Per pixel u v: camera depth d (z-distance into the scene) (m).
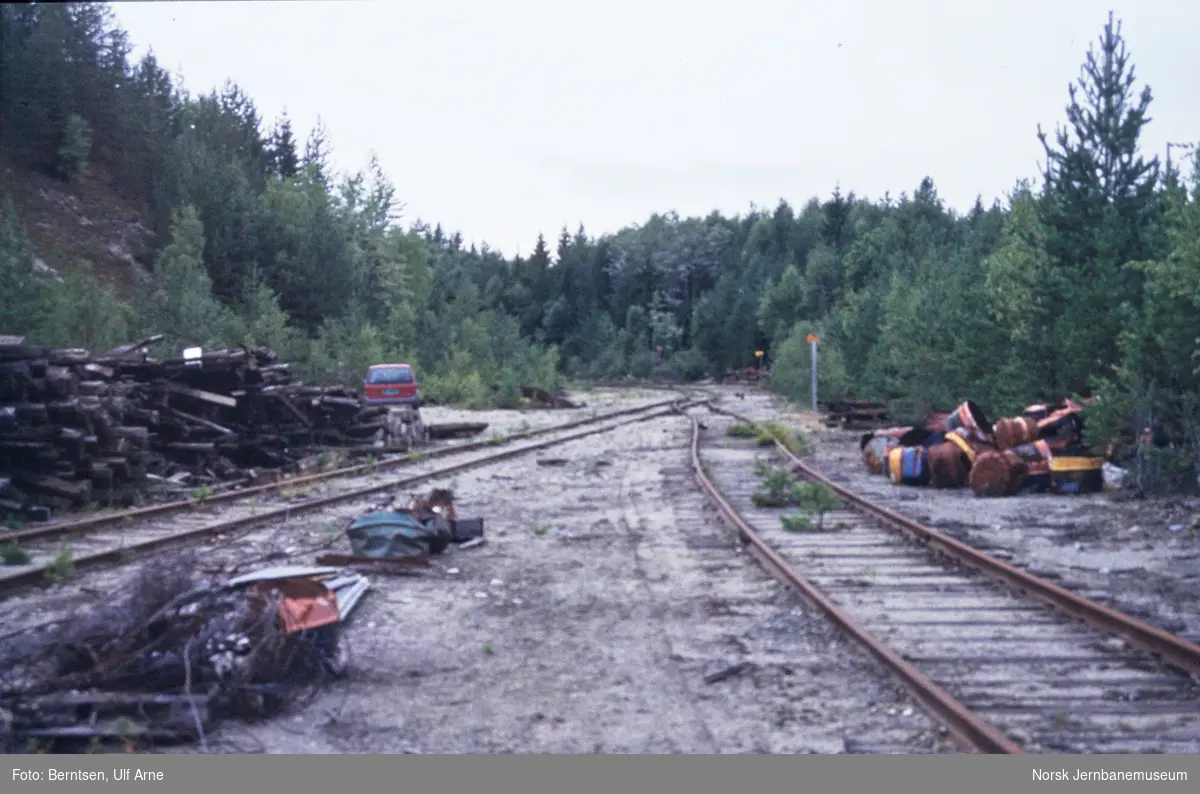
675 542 12.33
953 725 5.77
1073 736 5.70
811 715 6.15
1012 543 12.06
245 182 49.78
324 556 10.29
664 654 7.52
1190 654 6.80
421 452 24.06
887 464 19.47
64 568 9.78
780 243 154.25
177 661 6.09
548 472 20.88
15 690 5.88
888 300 35.75
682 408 49.81
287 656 6.49
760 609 8.80
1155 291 15.03
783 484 15.85
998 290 21.95
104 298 28.38
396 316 57.06
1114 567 10.55
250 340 34.56
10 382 14.09
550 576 10.33
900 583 9.73
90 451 14.92
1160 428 15.55
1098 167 19.41
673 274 153.88
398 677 6.97
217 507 14.96
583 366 111.81
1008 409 20.17
